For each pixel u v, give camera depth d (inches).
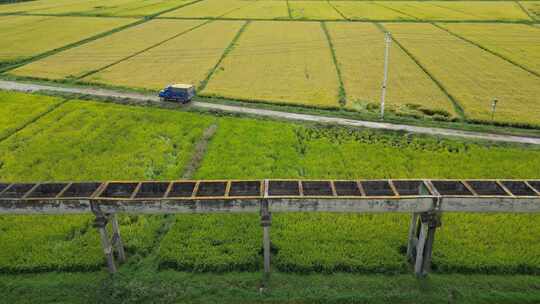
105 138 1636.3
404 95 2084.2
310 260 944.3
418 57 2790.4
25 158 1473.9
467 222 1077.1
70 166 1413.6
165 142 1611.7
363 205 849.5
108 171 1381.6
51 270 943.0
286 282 896.3
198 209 871.7
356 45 3176.7
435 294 856.3
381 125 1745.8
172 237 1029.8
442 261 935.0
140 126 1749.5
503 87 2166.6
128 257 981.8
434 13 4510.3
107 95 2146.9
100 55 2965.1
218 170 1371.8
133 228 1073.5
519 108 1876.2
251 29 3868.1
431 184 902.4
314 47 3132.4
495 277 901.8
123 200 857.5
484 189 933.8
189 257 960.9
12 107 1966.0
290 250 980.6
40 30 3870.6
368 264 931.3
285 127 1731.1
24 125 1776.6
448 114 1830.7
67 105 1991.9
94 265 944.9
